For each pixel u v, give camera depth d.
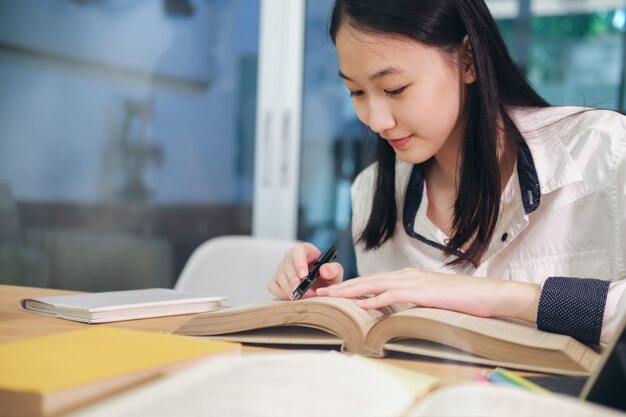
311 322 0.85
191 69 3.27
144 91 3.27
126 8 3.26
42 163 3.28
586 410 0.45
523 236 1.27
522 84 1.26
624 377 0.57
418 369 0.76
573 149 1.24
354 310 0.85
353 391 0.47
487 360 0.78
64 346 0.67
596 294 0.89
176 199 3.29
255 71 3.25
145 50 3.26
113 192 3.29
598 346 0.91
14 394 0.52
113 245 3.29
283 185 3.24
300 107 3.22
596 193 1.20
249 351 0.83
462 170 1.21
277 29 3.22
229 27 3.25
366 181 1.55
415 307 0.91
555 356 0.76
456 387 0.48
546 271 1.24
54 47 3.25
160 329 0.99
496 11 2.96
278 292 1.16
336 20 1.09
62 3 3.24
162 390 0.47
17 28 3.26
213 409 0.44
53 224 3.29
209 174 3.29
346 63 1.09
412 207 1.38
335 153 3.21
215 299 1.19
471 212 1.21
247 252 1.75
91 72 3.26
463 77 1.17
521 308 0.92
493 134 1.17
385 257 1.46
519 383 0.66
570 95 2.89
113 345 0.68
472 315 0.91
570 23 2.88
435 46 1.07
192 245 3.29
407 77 1.06
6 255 3.30
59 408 0.52
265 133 3.23
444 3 1.09
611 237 1.19
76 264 3.29
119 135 3.28
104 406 0.44
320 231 3.24
